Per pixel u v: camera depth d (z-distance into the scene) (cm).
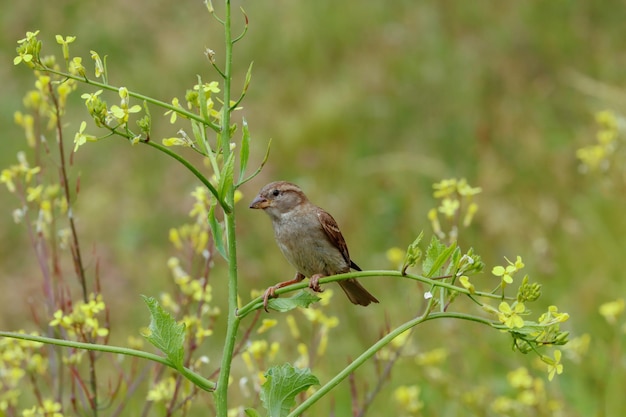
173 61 1928
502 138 1588
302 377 510
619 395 945
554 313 481
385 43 1886
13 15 2092
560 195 1408
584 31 1833
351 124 1689
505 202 1397
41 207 750
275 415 507
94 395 688
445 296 519
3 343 735
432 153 1611
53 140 1683
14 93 1894
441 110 1708
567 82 1706
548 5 1902
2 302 1300
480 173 1470
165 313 499
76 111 1788
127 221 1520
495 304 1116
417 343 1041
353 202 1490
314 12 2009
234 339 520
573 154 1485
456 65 1805
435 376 918
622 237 1237
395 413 969
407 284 1193
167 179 1609
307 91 1820
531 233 1300
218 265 1310
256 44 1961
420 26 1927
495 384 993
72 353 726
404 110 1720
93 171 1658
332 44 1945
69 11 2114
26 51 512
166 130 1709
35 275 1398
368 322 1111
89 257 1415
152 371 759
